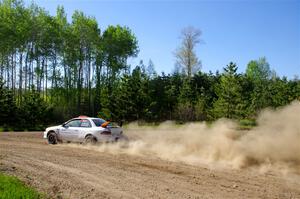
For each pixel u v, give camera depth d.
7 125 38.66
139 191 8.30
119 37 60.72
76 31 56.22
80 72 57.62
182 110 48.41
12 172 10.16
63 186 8.72
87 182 9.15
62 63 57.22
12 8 50.53
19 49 51.41
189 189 8.49
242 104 46.31
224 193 8.16
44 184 8.88
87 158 12.91
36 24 51.72
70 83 57.84
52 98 57.19
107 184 8.96
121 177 9.73
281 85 53.72
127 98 47.00
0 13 49.41
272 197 7.88
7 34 47.88
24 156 13.20
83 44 57.41
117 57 61.78
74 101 57.69
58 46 54.84
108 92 50.16
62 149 15.57
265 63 84.00
